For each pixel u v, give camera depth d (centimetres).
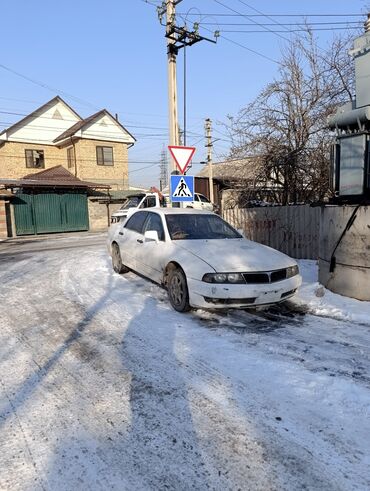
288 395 321
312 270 842
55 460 249
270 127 1288
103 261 995
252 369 368
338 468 237
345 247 609
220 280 496
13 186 2303
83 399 321
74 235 2228
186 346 426
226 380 348
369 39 610
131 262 727
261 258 540
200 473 235
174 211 691
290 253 1047
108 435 273
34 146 3166
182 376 358
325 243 662
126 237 757
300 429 276
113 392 332
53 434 275
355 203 609
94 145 3070
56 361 395
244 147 1317
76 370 374
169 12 1117
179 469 239
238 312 546
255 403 310
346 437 266
